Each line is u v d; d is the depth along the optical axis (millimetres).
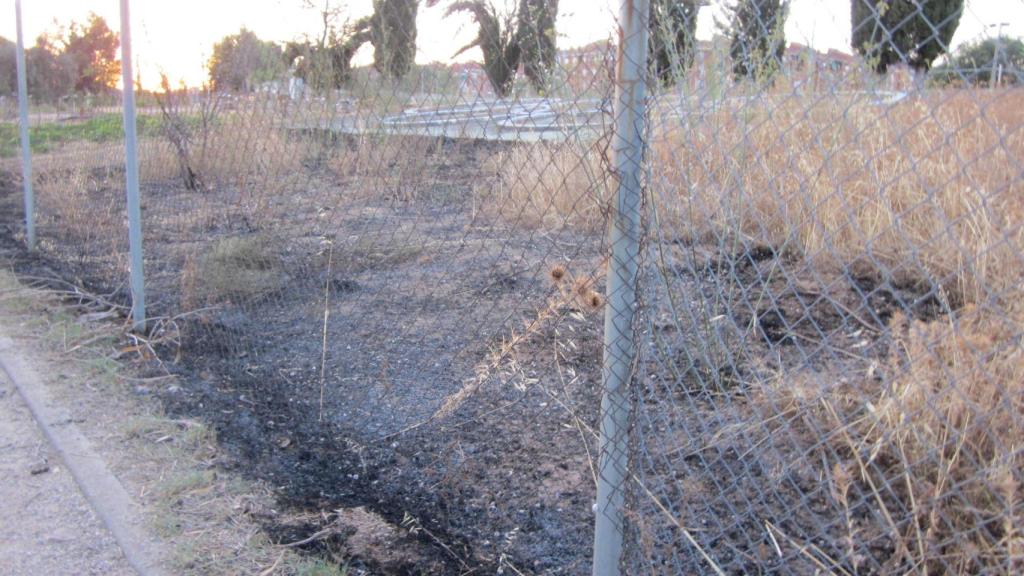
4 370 4613
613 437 2227
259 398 4180
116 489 3359
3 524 3166
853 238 2125
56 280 6320
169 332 5043
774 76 1863
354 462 3547
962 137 1635
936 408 2146
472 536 3000
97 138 7422
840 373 3100
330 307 4199
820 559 2518
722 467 2922
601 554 2309
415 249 3789
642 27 1995
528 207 2846
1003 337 1953
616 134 2062
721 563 2580
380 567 2871
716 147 2057
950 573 2121
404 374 3967
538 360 3980
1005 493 2027
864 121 1653
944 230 1778
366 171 3572
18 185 10570
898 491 2562
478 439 3520
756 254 4105
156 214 5527
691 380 3254
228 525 3121
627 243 2105
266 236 4359
